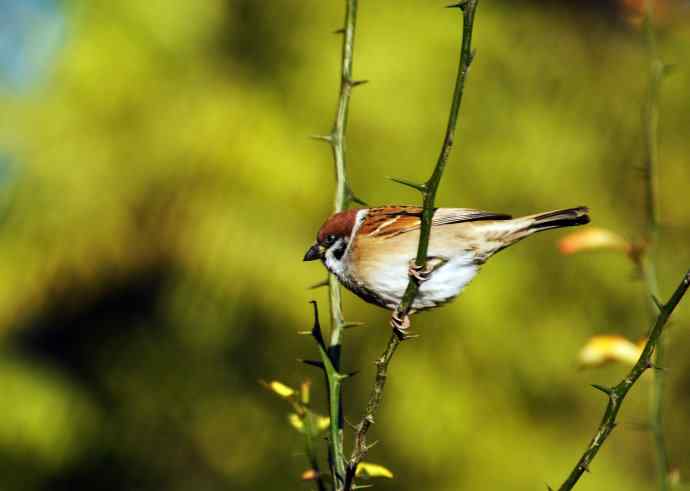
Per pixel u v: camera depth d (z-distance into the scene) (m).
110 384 14.59
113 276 13.40
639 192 13.75
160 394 14.62
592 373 13.22
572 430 13.42
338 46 13.05
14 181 13.02
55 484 14.63
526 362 13.05
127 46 12.98
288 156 12.62
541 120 13.40
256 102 12.91
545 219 5.94
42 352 14.41
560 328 13.17
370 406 4.28
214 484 15.40
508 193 13.06
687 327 13.53
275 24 13.27
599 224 13.26
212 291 12.89
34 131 12.90
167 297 13.69
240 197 12.65
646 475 13.80
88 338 14.39
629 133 13.85
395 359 13.04
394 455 13.42
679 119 13.93
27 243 13.05
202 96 12.90
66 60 13.01
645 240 6.02
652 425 5.45
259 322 13.33
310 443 4.89
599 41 14.19
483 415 13.10
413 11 13.30
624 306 13.35
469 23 4.02
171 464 15.09
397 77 12.77
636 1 6.62
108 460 14.80
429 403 13.01
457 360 12.98
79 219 12.89
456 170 12.84
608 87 13.98
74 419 14.23
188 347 14.27
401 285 5.99
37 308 13.55
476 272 6.06
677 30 7.45
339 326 5.12
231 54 13.30
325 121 12.77
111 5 13.12
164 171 12.74
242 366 14.16
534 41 13.85
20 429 13.82
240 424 14.64
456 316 12.88
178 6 13.12
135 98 12.87
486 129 13.12
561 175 13.27
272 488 14.84
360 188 12.66
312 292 12.69
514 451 13.09
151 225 12.94
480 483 13.17
